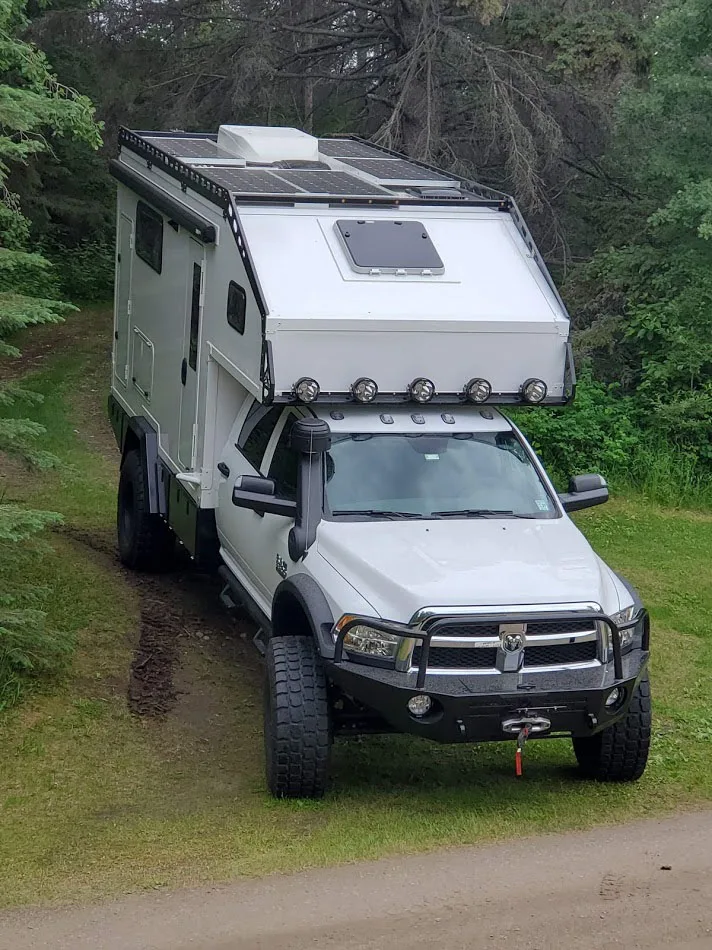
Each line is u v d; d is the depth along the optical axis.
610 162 24.16
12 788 8.55
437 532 8.84
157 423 12.84
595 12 22.62
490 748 9.77
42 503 16.03
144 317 13.29
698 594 14.00
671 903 6.75
